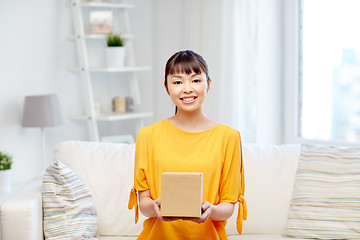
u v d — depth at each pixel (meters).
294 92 3.85
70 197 2.42
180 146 1.90
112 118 3.95
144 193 1.92
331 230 2.46
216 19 3.91
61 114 3.74
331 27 3.65
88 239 2.40
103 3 4.02
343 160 2.62
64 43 4.08
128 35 4.16
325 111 3.73
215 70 3.93
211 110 3.96
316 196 2.54
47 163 4.04
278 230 2.61
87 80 3.97
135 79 4.28
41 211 2.38
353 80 3.58
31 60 3.89
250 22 3.78
